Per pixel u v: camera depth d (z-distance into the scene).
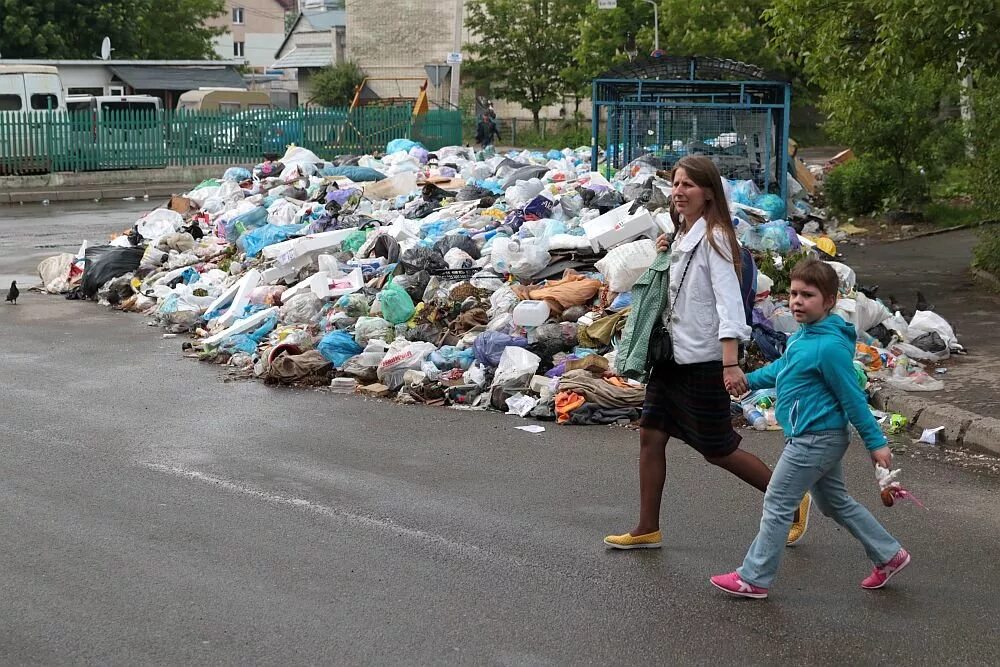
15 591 5.01
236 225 14.82
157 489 6.53
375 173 17.98
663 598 4.98
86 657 4.37
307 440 7.63
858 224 18.45
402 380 9.01
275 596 4.98
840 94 14.05
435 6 53.53
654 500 5.52
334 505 6.25
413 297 10.31
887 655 4.43
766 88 16.61
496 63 47.88
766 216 12.08
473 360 9.16
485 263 10.83
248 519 6.00
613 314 9.27
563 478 6.78
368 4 54.75
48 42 47.91
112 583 5.11
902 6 10.25
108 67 43.56
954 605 4.93
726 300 5.16
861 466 7.05
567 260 10.41
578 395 8.16
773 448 7.47
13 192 27.30
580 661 4.36
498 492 6.50
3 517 6.01
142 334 11.41
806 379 4.84
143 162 31.05
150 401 8.71
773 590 5.09
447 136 36.31
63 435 7.71
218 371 9.84
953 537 5.80
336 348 9.60
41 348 10.70
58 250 17.97
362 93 53.12
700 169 5.26
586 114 52.56
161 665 4.31
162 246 14.32
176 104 45.00
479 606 4.88
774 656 4.42
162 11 55.75
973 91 16.62
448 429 7.94
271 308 10.95
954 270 13.82
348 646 4.48
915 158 18.66
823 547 5.64
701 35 32.53
